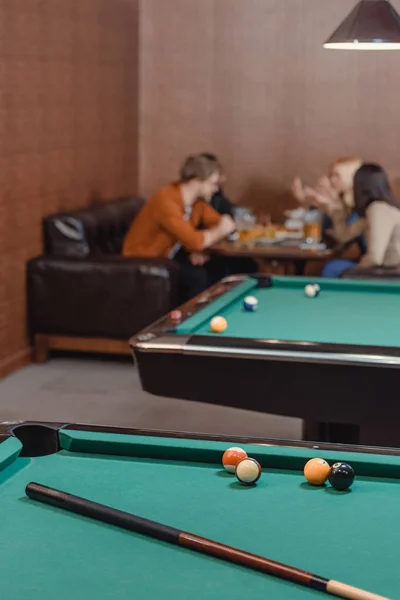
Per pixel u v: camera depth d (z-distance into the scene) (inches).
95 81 278.5
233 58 312.5
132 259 234.5
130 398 209.2
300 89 310.5
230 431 188.1
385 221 223.3
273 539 69.6
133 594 60.5
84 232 246.2
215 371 124.9
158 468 84.0
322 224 276.5
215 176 253.9
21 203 232.4
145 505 75.9
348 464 81.3
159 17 314.2
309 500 76.8
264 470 83.7
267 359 121.1
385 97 306.3
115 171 299.4
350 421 122.3
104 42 284.2
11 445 84.0
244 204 319.6
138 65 316.5
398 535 70.2
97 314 235.1
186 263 260.4
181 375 126.3
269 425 192.2
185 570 64.1
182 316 140.4
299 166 314.8
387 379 118.9
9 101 223.3
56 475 82.0
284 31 308.3
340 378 120.5
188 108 317.4
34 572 63.7
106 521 71.7
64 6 252.8
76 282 234.7
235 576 63.2
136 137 319.0
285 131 313.4
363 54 305.6
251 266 274.7
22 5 227.6
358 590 60.0
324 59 307.4
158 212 248.8
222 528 71.5
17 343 234.8
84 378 225.8
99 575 63.3
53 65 247.6
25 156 233.3
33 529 70.7
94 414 196.7
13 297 231.1
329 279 174.2
